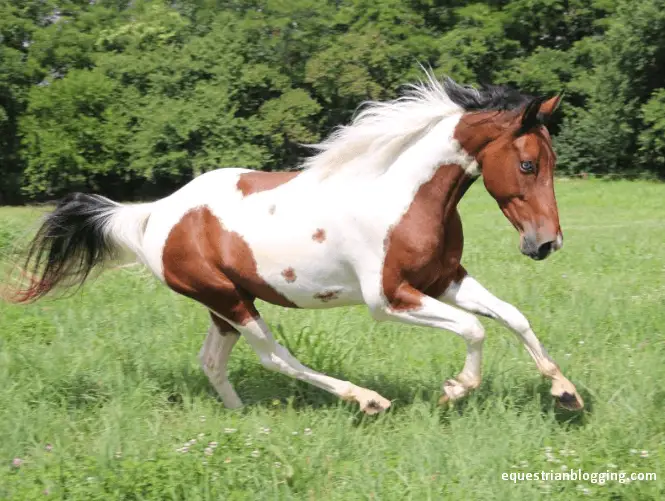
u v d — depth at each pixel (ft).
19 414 21.63
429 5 115.44
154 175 106.63
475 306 20.61
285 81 107.55
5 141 107.96
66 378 24.54
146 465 17.67
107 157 103.60
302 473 18.03
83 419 22.27
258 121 104.94
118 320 30.68
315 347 25.75
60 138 100.94
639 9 100.94
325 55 102.99
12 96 106.42
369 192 20.34
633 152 109.09
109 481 17.25
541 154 19.21
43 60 110.83
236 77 107.55
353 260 20.44
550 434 19.92
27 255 24.09
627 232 55.62
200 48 108.06
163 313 31.50
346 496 17.21
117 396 23.52
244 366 25.85
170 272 22.68
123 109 104.94
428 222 19.99
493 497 16.81
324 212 20.56
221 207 21.93
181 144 103.55
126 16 118.21
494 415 20.80
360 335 28.14
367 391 21.52
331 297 21.31
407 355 26.14
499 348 26.73
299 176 21.44
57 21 114.32
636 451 18.15
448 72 106.73
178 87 107.65
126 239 23.49
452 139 19.86
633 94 105.60
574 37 120.37
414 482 17.57
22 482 17.92
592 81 110.11
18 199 109.09
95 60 111.55
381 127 20.35
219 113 103.60
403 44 107.14
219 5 118.83
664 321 29.17
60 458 19.20
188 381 24.91
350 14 110.11
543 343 27.25
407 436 20.31
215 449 18.53
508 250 46.34
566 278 37.22
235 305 22.21
